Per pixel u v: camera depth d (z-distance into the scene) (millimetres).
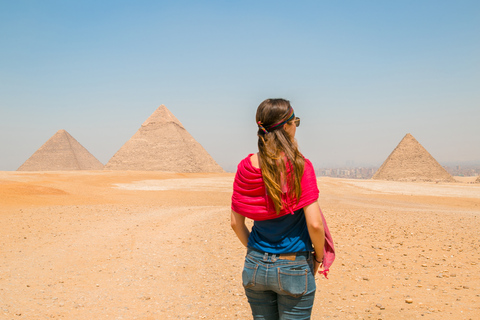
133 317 5828
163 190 44906
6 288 7164
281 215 3004
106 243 11359
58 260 9391
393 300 6453
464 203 35188
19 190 29594
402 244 10727
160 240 11797
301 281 3002
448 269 8320
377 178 104062
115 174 76312
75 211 18453
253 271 3084
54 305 6316
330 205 28250
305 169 2998
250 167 3111
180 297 6742
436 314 5750
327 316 5746
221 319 5727
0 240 11609
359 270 8297
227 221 14953
